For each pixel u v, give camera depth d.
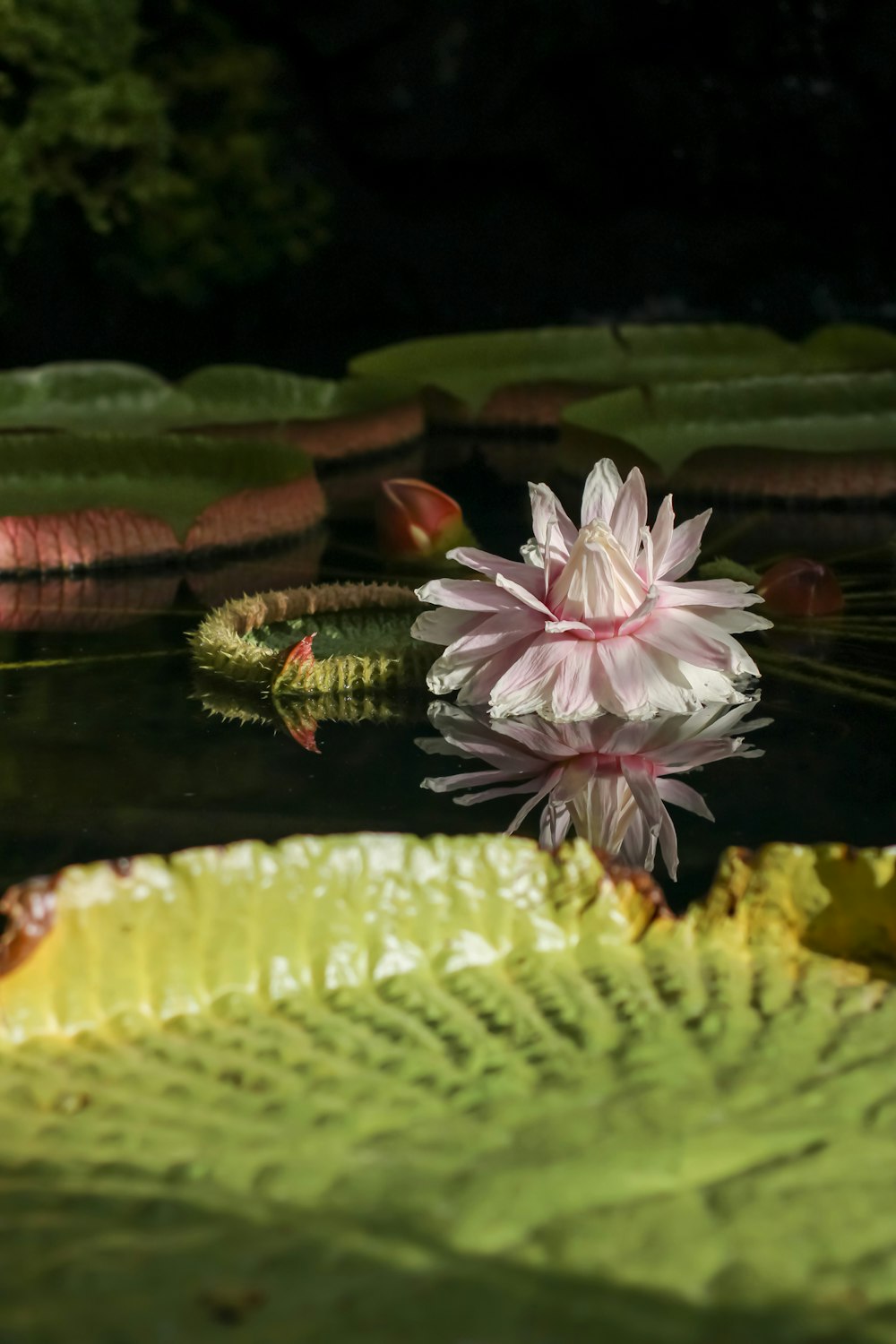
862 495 3.39
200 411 3.94
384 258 6.04
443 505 3.18
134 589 3.09
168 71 5.68
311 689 2.75
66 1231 1.60
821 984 2.16
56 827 2.48
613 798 2.51
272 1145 1.78
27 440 3.48
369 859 2.23
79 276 5.70
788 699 2.70
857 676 2.74
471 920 2.23
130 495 3.40
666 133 5.93
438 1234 1.61
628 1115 1.85
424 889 2.23
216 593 3.06
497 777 2.55
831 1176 1.72
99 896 2.12
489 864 2.24
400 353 4.51
